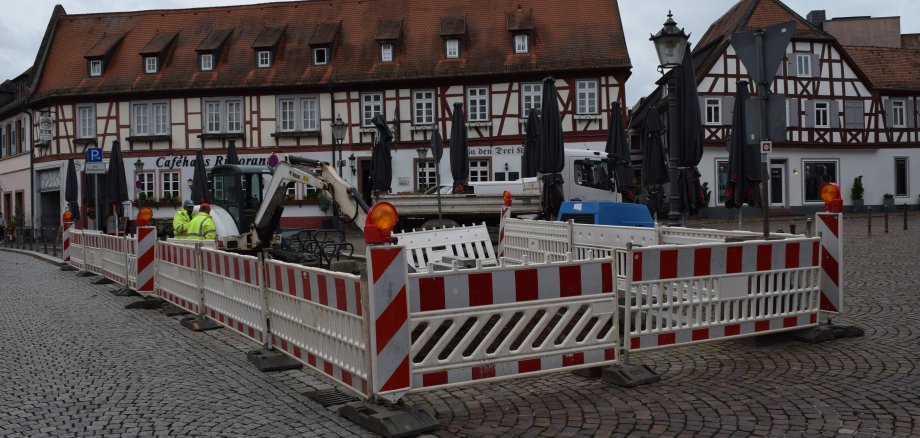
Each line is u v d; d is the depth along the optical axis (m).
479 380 5.45
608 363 6.01
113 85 37.34
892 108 39.84
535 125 21.03
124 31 40.12
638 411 5.30
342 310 5.55
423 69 35.00
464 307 5.38
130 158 37.19
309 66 36.44
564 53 34.47
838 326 7.38
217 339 8.72
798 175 38.22
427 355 5.28
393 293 5.07
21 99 40.16
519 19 35.41
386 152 22.70
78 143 37.75
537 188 20.91
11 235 38.72
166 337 8.93
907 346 6.86
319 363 6.05
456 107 22.20
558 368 5.76
